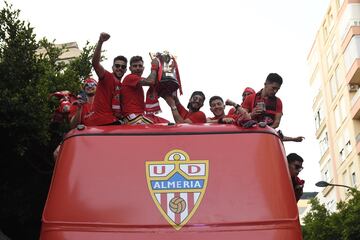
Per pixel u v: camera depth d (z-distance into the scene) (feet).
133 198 15.71
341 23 132.87
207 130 17.17
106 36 20.77
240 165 16.40
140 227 15.23
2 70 37.58
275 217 15.40
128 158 16.49
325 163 155.63
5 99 35.78
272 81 22.52
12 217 43.96
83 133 17.06
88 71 50.19
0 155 40.68
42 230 15.53
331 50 145.07
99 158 16.51
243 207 15.58
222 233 15.14
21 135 37.19
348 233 85.87
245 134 17.10
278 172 16.37
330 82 147.43
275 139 17.17
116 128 17.33
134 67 23.04
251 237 15.10
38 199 43.11
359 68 122.31
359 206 85.20
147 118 21.33
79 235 15.15
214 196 15.78
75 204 15.65
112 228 15.24
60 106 25.30
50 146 41.29
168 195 15.78
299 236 15.47
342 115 136.98
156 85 23.00
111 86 21.49
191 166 16.34
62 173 16.31
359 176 123.95
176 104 24.08
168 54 23.47
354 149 126.52
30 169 42.88
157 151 16.63
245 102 23.29
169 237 15.07
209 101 24.84
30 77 38.93
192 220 15.33
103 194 15.80
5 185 42.19
